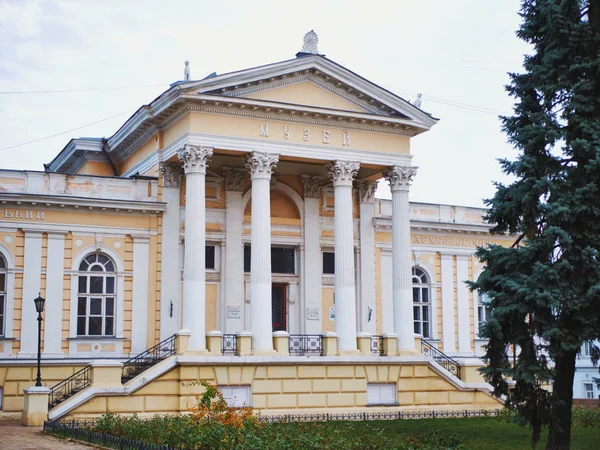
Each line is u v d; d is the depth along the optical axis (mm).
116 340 32219
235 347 30719
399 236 33719
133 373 29281
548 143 22516
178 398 28172
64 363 30859
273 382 29844
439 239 40188
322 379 30641
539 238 21922
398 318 33094
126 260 32875
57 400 27594
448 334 39688
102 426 22016
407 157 34312
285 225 35781
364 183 37344
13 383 30219
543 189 22016
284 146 32062
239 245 34531
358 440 20203
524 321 21969
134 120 34500
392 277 35719
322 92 33094
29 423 25469
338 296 32250
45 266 31641
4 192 30984
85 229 32375
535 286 21312
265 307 30703
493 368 22000
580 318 21109
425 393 32250
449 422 28469
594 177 21766
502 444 23125
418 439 22469
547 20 22688
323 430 22625
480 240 41156
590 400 43375
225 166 34719
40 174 31969
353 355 31391
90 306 32344
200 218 30438
